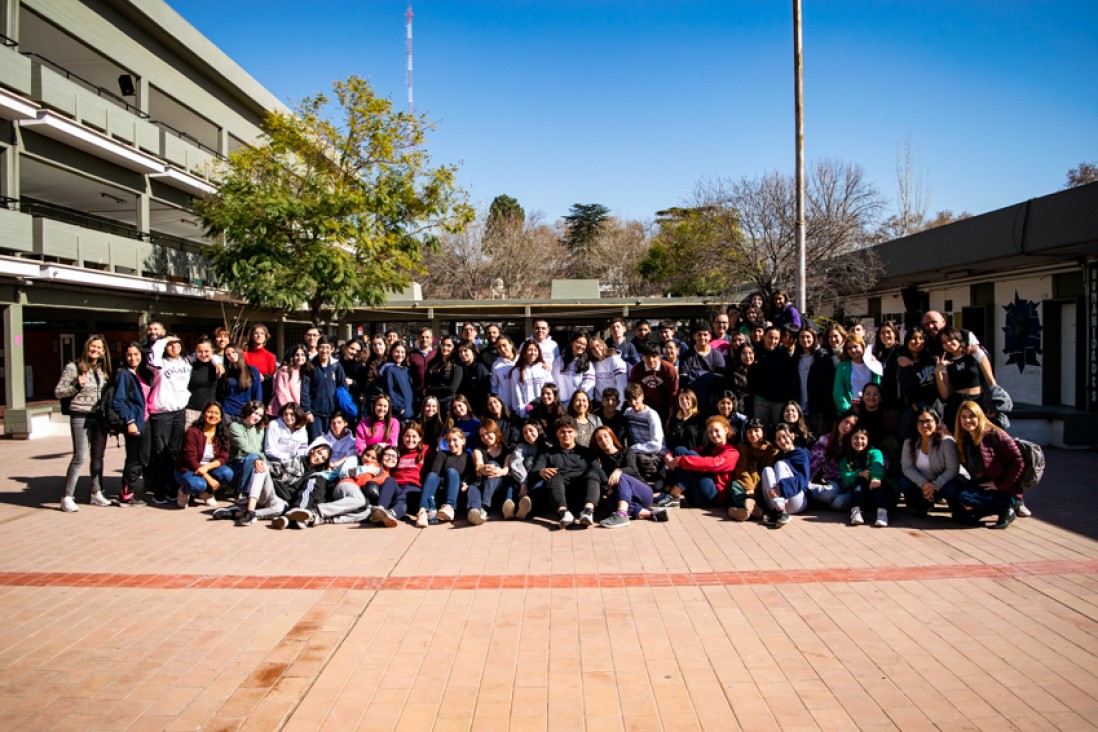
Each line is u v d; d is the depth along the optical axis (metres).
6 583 5.53
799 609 4.86
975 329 16.50
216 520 7.40
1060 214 10.79
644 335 8.95
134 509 7.88
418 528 7.04
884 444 7.24
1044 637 4.39
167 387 8.09
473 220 20.84
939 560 5.82
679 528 6.88
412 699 3.77
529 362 8.20
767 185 21.14
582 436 7.45
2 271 13.72
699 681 3.92
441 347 8.84
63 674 4.07
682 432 7.85
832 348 8.05
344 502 7.13
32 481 9.52
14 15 14.90
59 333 20.80
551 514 7.48
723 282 21.78
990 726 3.44
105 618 4.85
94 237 16.34
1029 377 14.28
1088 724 3.45
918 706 3.63
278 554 6.21
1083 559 5.81
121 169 18.48
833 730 3.44
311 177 19.73
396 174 19.97
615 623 4.68
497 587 5.36
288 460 7.62
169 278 19.62
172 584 5.48
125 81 19.11
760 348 8.52
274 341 26.84
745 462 7.42
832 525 6.90
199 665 4.17
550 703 3.71
